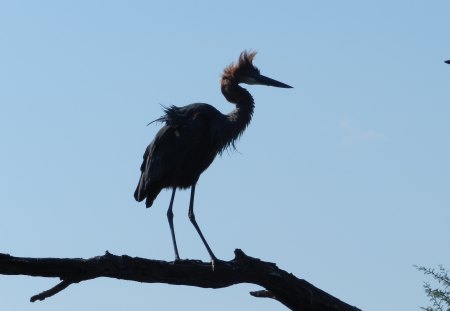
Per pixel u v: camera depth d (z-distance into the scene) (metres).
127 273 11.91
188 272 12.53
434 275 14.46
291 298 13.52
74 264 11.38
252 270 13.16
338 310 13.64
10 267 11.06
